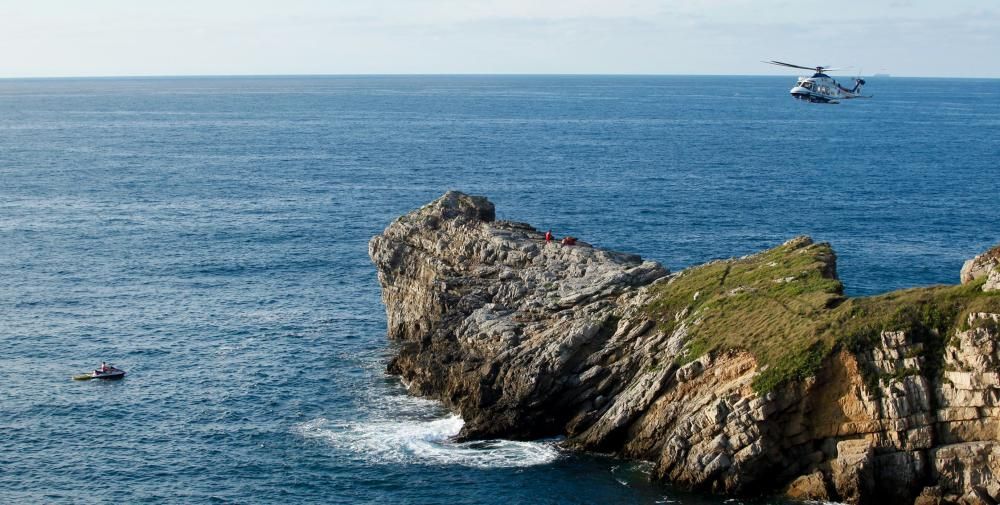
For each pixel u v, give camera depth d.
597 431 63.69
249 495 59.00
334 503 57.91
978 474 52.62
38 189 180.75
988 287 56.84
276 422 70.00
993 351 53.25
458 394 72.12
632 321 69.62
